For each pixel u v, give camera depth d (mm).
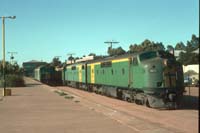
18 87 58812
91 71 44906
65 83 70062
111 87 35625
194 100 29969
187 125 17156
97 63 41219
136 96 28094
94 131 15289
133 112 22938
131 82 28641
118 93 33844
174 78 24891
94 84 43562
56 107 26047
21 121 18922
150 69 24953
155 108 24844
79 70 53219
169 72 24844
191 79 53812
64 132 15281
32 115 21422
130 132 14836
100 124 17297
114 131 15156
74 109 24547
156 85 24719
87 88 48219
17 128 16625
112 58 34844
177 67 25156
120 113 21906
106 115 20922
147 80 25062
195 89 45125
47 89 52250
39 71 78500
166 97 24625
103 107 25812
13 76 60781
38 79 83812
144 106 26469
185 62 71688
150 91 24844
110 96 37094
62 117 20250
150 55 26406
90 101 31578
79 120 18891
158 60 25188
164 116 20797
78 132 15195
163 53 26031
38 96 37844
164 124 17547
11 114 22078
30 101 31531
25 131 15742
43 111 23484
